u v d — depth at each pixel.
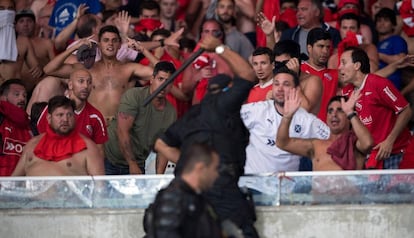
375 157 31.58
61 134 30.12
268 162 30.17
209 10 42.44
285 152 30.06
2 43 39.25
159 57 37.88
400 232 28.55
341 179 28.81
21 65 39.81
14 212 29.05
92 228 28.91
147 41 39.03
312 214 28.50
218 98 27.02
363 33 40.25
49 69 36.19
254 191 28.86
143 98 33.25
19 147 32.91
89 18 39.44
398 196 28.84
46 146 30.22
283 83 29.86
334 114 30.02
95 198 29.22
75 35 40.88
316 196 28.86
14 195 29.39
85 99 32.88
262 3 41.12
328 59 35.78
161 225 22.73
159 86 30.22
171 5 43.69
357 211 28.53
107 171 33.84
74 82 32.78
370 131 31.86
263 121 30.16
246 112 30.27
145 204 29.14
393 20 40.31
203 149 23.33
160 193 23.94
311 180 28.81
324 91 34.62
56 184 29.30
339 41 38.72
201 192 23.53
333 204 28.78
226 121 26.86
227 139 26.75
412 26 40.47
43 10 43.31
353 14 38.97
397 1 44.22
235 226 24.38
